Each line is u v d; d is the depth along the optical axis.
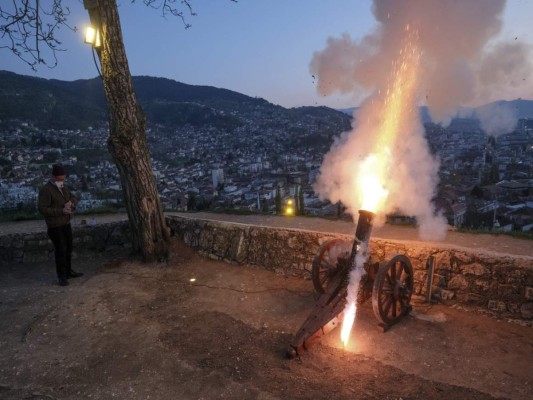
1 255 7.61
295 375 3.89
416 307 5.25
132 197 7.25
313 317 4.54
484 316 4.91
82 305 5.66
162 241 7.48
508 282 4.83
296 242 6.49
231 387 3.72
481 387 3.63
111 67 6.90
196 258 7.49
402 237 7.36
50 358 4.35
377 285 4.43
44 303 5.78
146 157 7.27
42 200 6.26
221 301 5.71
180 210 11.72
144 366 4.13
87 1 6.68
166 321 5.12
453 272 5.22
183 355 4.31
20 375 4.05
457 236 7.46
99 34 6.80
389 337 4.56
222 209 11.26
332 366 4.04
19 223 9.24
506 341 4.38
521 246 6.73
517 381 3.70
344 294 4.77
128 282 6.51
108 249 8.19
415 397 3.51
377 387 3.67
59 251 6.43
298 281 6.32
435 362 4.05
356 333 4.67
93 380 3.94
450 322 4.84
